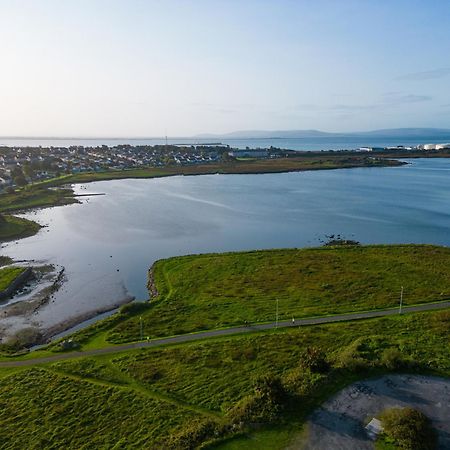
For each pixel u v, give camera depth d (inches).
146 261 3255.4
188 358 1612.9
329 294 2260.1
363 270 2650.1
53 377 1519.4
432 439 1074.1
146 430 1219.9
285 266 2780.5
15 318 2233.0
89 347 1766.7
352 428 1137.4
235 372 1497.3
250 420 1182.3
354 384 1334.9
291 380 1349.7
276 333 1800.0
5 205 5452.8
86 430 1234.6
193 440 1124.5
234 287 2437.3
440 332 1707.7
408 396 1268.5
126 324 1984.5
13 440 1204.5
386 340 1641.2
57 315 2273.6
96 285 2741.1
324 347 1638.8
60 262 3235.7
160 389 1418.6
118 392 1409.9
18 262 3233.3
